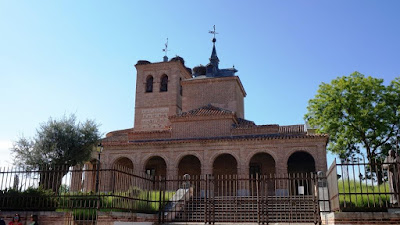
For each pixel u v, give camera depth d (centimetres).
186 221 1856
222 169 3819
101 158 3750
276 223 1716
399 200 1252
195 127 3947
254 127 3806
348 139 3400
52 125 3200
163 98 5025
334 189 1354
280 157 3325
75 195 1462
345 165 1290
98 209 1404
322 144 3269
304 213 1831
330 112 3419
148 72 5197
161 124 4931
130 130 5262
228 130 3850
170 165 3553
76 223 1434
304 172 3797
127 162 4084
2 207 1502
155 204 1869
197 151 3525
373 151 3422
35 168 2903
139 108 5078
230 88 4603
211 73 4853
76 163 3197
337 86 3444
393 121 3275
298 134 3616
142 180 1756
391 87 3403
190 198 2391
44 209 1480
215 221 1834
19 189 1542
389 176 1470
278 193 3241
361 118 3259
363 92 3391
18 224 1405
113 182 1478
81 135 3303
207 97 4647
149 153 3647
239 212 2041
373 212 1190
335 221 1210
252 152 3394
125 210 1522
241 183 3334
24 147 3131
